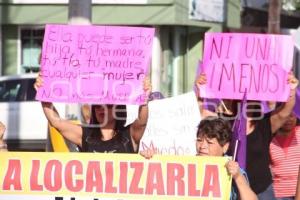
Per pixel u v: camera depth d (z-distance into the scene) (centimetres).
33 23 2950
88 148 794
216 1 3394
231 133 733
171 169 725
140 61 790
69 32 800
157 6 2942
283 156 953
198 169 720
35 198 744
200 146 723
